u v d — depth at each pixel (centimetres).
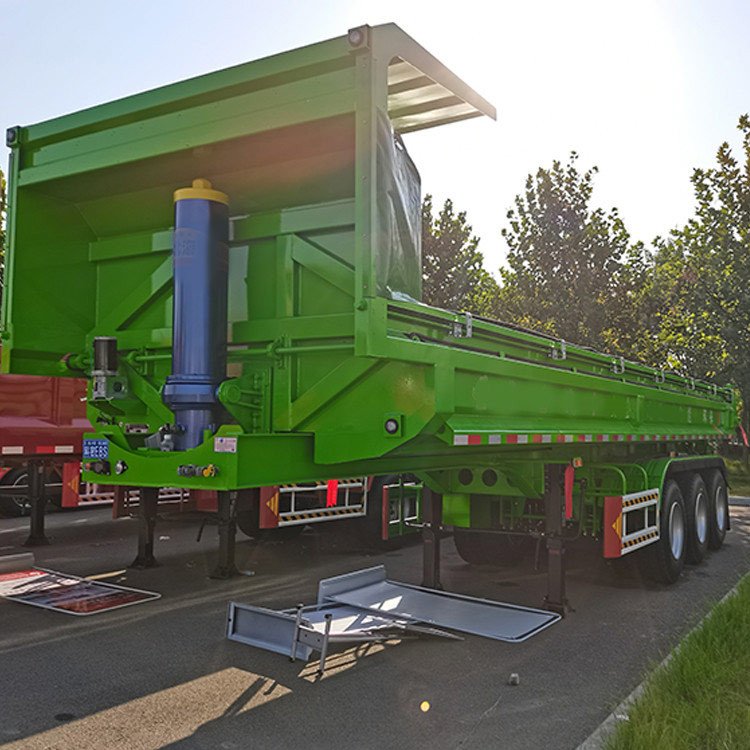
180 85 470
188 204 508
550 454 677
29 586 690
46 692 436
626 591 738
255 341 514
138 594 671
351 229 493
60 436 934
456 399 486
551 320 2078
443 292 2044
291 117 435
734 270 2127
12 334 555
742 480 2156
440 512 676
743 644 499
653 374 916
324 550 927
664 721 370
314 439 479
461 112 584
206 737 379
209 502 803
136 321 589
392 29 430
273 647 512
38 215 571
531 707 426
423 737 384
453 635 546
